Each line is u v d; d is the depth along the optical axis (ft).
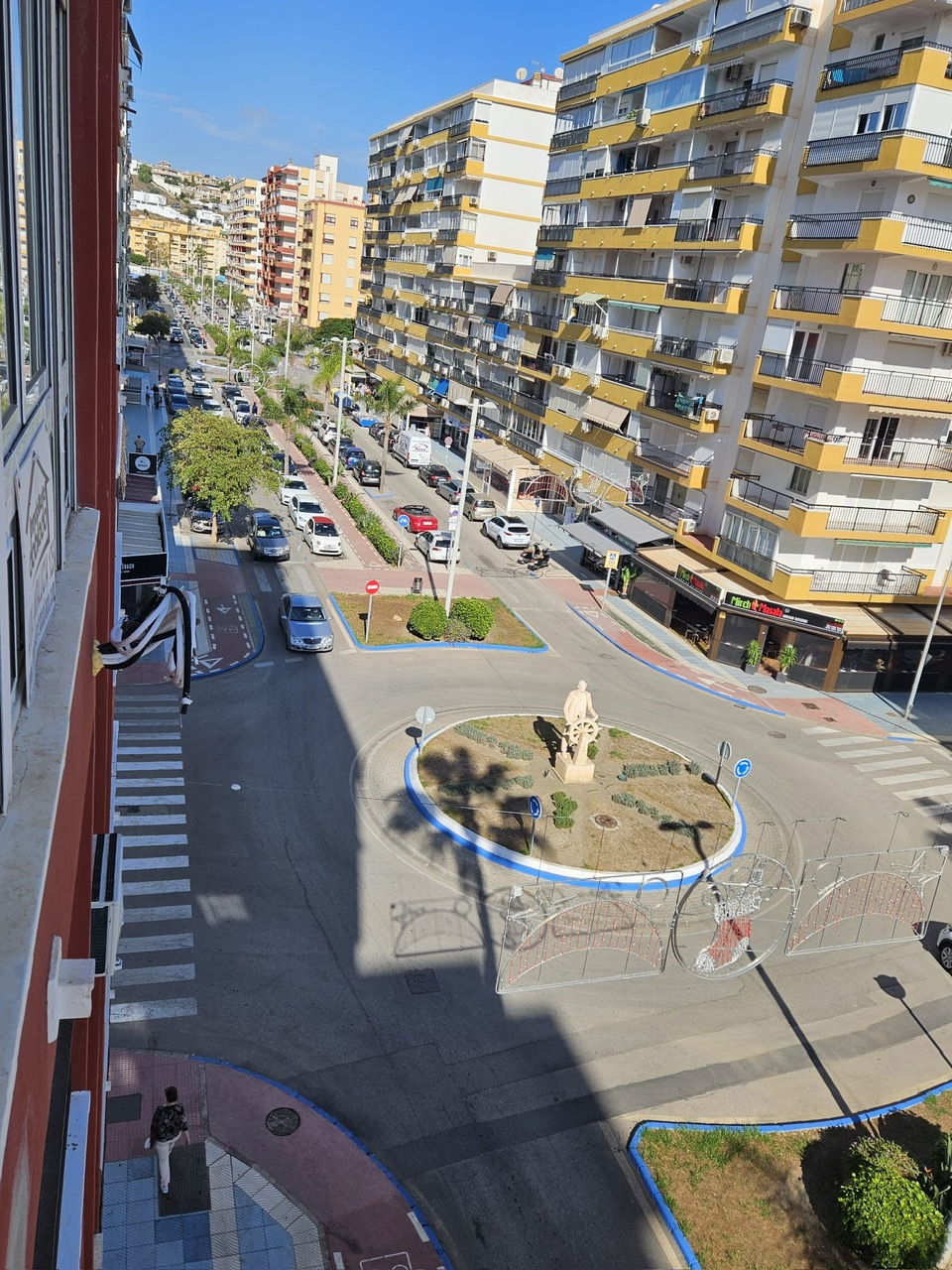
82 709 16.33
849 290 92.89
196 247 632.38
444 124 211.00
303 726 79.41
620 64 134.21
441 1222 37.96
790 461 98.58
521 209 198.29
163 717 77.46
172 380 226.17
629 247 129.49
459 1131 42.37
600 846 66.49
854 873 68.95
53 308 15.21
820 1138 44.73
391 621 108.27
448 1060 46.32
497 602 120.47
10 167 10.20
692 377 119.85
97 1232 31.81
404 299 237.04
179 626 25.45
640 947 57.31
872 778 85.81
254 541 122.72
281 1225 36.81
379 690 89.71
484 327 187.32
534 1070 46.47
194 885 56.39
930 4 81.41
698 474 116.57
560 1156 41.81
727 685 104.78
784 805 78.18
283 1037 46.19
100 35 21.93
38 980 9.41
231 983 49.11
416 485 178.60
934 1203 39.65
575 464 150.51
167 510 137.08
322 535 127.65
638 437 131.13
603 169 139.23
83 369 21.20
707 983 54.90
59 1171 16.56
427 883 60.08
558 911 54.13
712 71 111.65
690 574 113.39
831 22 96.73
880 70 84.99
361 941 53.83
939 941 59.88
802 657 107.76
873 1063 50.31
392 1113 42.78
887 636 105.70
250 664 91.56
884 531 100.01
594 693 97.25
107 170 24.63
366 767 73.82
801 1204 40.88
